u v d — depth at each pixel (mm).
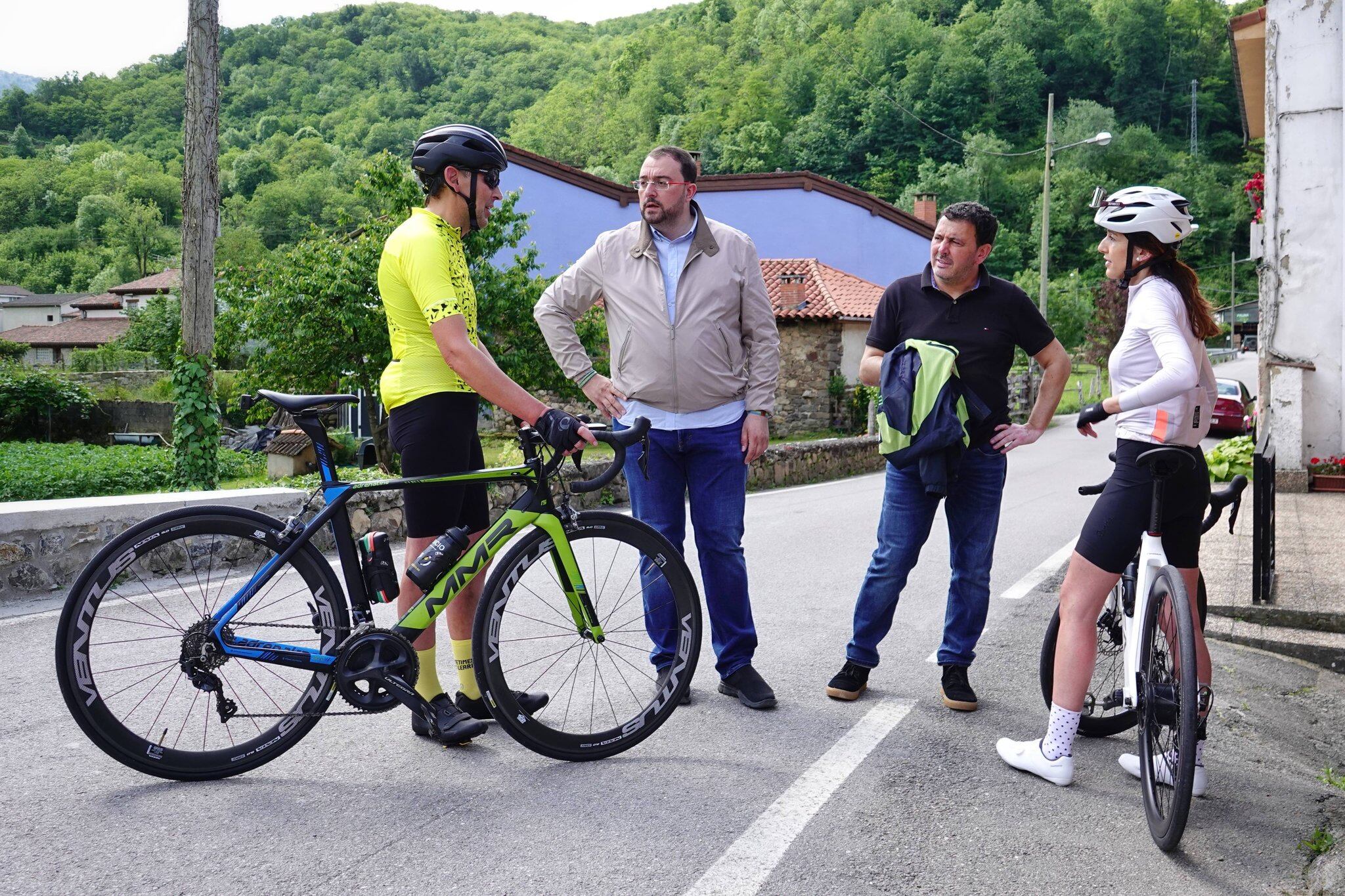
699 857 2738
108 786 3119
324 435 3318
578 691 3928
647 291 4004
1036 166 86812
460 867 2645
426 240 3348
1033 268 81062
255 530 3270
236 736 3262
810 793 3193
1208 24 99438
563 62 142750
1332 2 10344
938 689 4352
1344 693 4605
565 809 3027
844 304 27031
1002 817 3098
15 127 147125
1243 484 3467
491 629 3299
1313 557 6977
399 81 153125
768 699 4027
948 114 87250
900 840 2902
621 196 27219
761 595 6199
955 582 4129
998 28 94812
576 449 3441
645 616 3689
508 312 18719
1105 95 97312
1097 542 3332
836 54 91188
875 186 81000
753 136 85500
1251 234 11844
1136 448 3283
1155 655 3121
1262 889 2717
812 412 27109
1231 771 3629
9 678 4125
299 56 162250
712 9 117875
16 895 2432
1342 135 10438
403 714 3877
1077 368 46719
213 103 11914
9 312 95438
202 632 3197
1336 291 10586
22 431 31891
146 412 34094
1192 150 92375
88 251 117312
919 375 3916
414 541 3467
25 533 5594
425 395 3416
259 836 2801
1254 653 5141
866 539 8492
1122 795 3328
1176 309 3250
